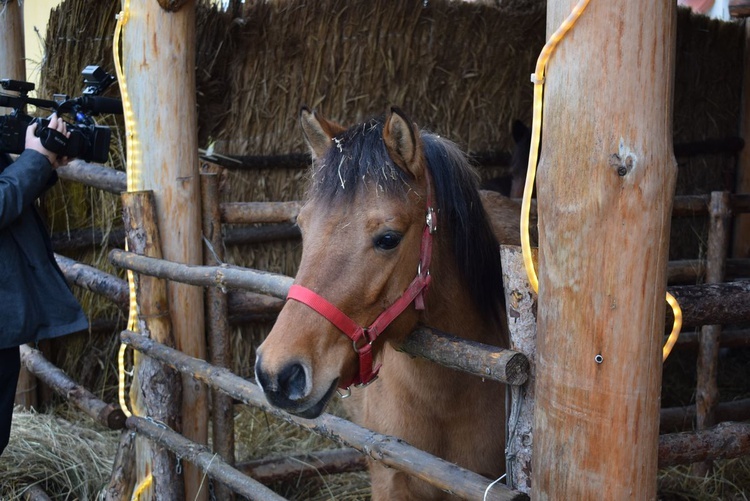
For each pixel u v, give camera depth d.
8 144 2.09
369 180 1.54
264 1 3.83
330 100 4.23
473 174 1.94
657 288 1.19
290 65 4.02
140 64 2.58
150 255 2.58
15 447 3.12
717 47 5.05
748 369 4.55
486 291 1.88
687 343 3.43
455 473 1.50
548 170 1.24
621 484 1.21
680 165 5.07
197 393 2.71
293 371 1.42
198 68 3.76
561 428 1.25
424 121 4.59
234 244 4.01
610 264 1.18
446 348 1.53
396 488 2.02
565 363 1.24
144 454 2.62
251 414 3.82
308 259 1.53
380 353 1.72
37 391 3.81
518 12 4.55
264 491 2.08
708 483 3.02
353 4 4.04
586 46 1.17
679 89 4.98
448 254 1.80
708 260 3.32
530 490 1.38
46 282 2.19
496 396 1.92
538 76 1.26
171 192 2.62
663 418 3.24
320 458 3.00
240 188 4.05
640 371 1.19
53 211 3.72
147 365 2.59
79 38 3.58
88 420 3.69
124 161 3.74
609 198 1.17
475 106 4.77
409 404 1.94
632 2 1.13
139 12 2.55
